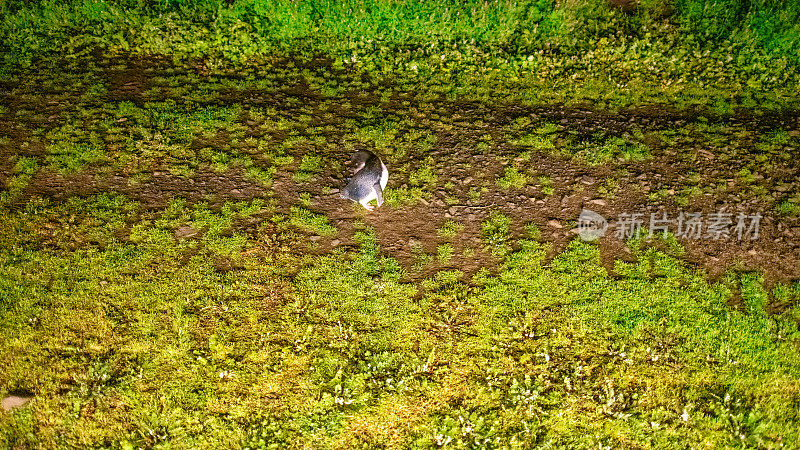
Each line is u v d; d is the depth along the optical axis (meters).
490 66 10.77
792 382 6.14
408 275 7.06
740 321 6.67
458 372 6.12
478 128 9.38
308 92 9.94
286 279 6.85
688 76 10.76
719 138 9.35
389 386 5.93
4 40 10.34
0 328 6.05
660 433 5.67
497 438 5.57
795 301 6.95
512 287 6.98
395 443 5.54
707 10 11.89
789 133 9.49
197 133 8.80
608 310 6.76
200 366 5.95
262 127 9.03
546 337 6.47
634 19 11.80
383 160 8.65
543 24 11.54
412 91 10.14
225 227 7.41
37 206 7.38
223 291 6.65
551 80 10.55
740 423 5.76
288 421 5.62
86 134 8.53
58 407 5.51
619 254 7.47
